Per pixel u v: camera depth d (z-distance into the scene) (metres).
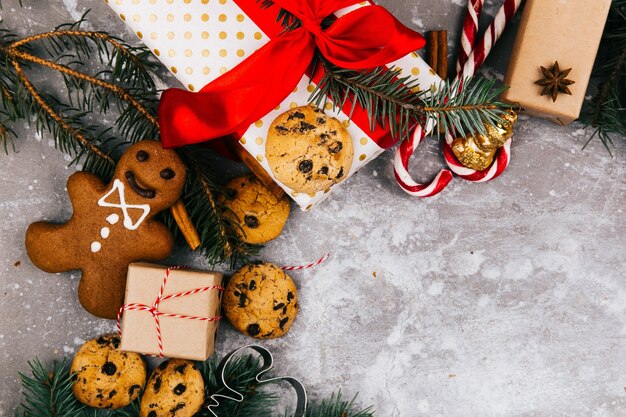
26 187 0.62
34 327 0.62
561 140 0.64
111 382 0.58
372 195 0.64
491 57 0.63
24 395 0.62
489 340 0.64
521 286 0.64
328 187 0.52
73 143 0.58
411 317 0.64
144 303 0.56
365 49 0.50
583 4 0.57
